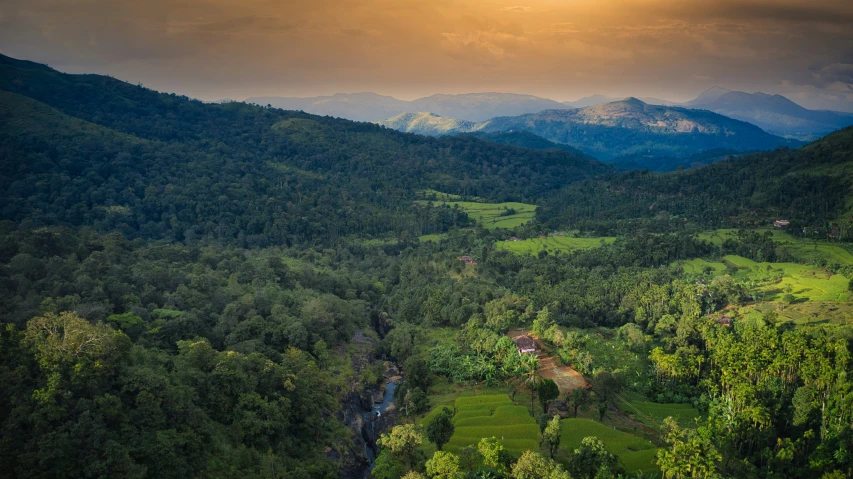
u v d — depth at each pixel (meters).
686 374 124.88
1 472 62.25
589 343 148.62
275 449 89.62
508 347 130.25
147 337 104.88
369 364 139.50
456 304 165.00
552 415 105.56
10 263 119.81
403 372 138.25
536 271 199.88
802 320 150.38
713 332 138.75
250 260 190.12
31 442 64.69
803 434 97.94
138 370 80.50
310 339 130.25
